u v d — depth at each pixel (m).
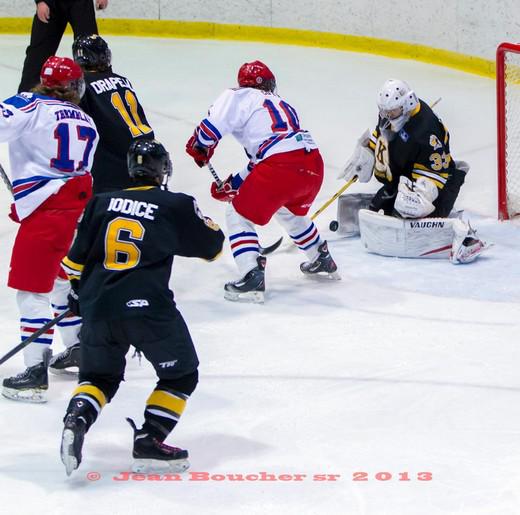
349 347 14.76
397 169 19.08
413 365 14.07
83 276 10.91
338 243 19.88
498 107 20.92
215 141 16.67
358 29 35.03
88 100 15.48
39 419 12.45
